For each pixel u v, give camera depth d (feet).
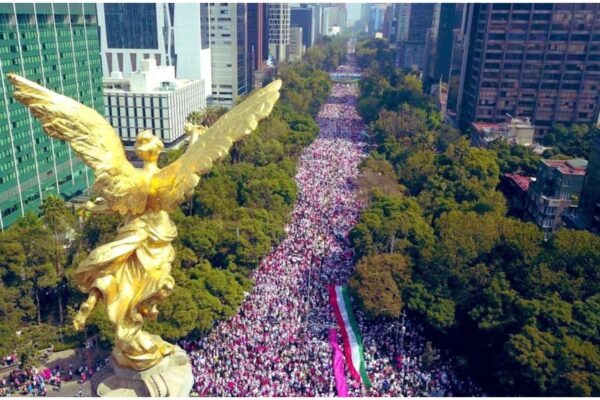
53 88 401.08
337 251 333.21
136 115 547.08
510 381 205.67
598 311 217.56
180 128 579.89
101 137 128.47
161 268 138.21
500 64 602.85
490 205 335.06
